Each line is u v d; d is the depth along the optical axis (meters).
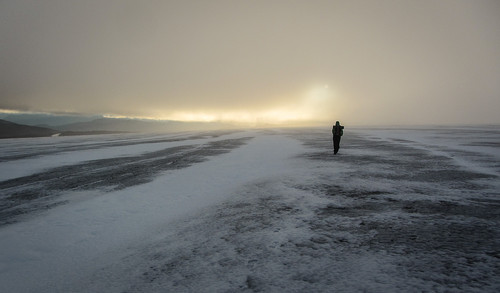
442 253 3.55
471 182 8.05
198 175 10.77
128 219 6.06
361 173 9.79
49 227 5.74
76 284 3.51
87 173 12.11
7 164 15.20
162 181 9.90
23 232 5.51
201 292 2.98
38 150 22.92
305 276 3.15
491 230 4.33
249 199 7.01
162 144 26.83
